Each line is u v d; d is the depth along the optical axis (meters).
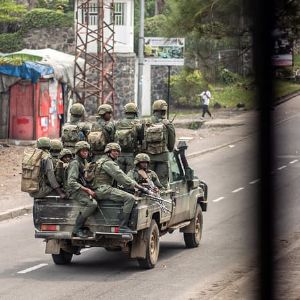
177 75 131.12
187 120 117.75
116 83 128.00
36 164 39.97
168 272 40.31
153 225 41.19
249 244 47.41
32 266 41.84
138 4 138.25
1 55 101.38
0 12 103.44
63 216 39.91
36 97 90.75
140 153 42.22
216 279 38.59
